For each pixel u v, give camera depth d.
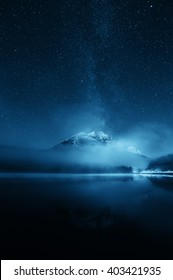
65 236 14.67
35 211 22.58
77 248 12.66
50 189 41.78
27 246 12.89
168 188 47.16
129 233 15.36
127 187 48.50
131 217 20.20
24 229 16.19
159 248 12.73
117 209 23.95
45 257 11.60
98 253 12.08
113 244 13.30
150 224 17.77
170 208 24.75
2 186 46.50
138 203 27.88
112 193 37.31
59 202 27.94
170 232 15.66
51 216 20.41
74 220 18.97
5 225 17.20
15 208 24.06
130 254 11.98
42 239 14.03
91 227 16.84
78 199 30.48
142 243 13.44
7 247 12.72
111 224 17.75
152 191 41.12
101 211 22.80
